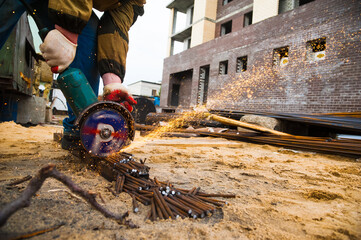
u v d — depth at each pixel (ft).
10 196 5.96
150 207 6.35
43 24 10.53
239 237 5.12
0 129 27.04
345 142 18.80
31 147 15.87
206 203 6.81
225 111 35.32
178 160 13.88
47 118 53.36
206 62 62.49
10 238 4.11
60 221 5.05
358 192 8.72
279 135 23.86
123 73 11.46
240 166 12.70
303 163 14.35
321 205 7.31
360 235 5.29
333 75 35.50
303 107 38.99
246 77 49.93
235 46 53.62
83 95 9.47
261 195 8.04
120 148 9.74
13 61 27.78
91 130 9.15
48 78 57.82
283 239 5.11
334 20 36.11
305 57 39.81
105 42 10.85
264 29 47.09
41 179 4.22
